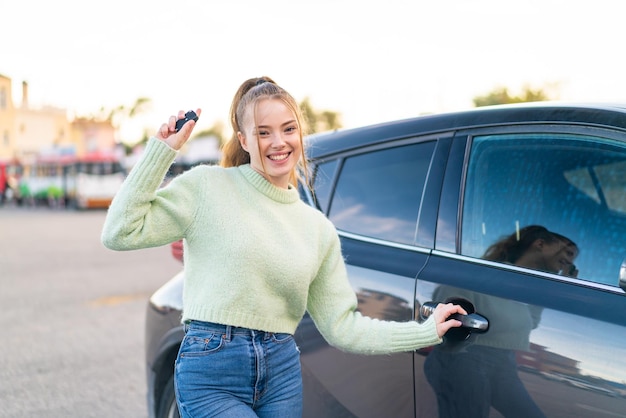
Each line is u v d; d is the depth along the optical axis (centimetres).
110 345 558
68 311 688
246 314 186
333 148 274
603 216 200
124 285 848
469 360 201
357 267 240
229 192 190
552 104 221
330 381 241
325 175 271
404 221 240
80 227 2025
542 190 213
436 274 218
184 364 188
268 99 191
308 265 192
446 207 229
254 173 193
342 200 263
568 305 188
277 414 193
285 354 195
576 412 178
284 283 188
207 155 3406
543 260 204
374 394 227
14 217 2769
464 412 202
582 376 178
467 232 222
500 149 225
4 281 882
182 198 186
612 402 172
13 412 409
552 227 207
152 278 906
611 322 179
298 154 197
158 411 321
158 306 319
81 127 6888
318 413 246
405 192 244
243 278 184
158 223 183
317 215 204
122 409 415
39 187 3856
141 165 180
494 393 195
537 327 189
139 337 584
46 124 7038
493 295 202
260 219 190
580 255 199
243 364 185
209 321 185
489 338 198
